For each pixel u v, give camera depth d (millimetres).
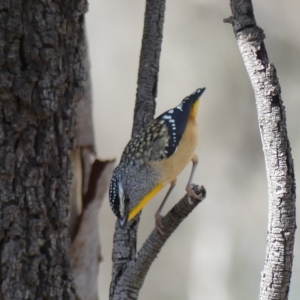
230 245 25484
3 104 7812
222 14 26391
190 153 10797
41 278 8008
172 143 10445
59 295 8117
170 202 25109
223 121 26156
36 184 7973
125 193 10180
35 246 7945
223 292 25188
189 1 26516
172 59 26828
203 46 26578
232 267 25219
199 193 7812
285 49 25531
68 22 8203
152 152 10430
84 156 8781
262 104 6789
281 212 6672
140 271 8148
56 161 8156
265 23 25609
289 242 6680
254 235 25344
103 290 24141
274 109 6734
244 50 6992
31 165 7973
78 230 8680
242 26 7074
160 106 26797
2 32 7793
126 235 8812
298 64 25391
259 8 25594
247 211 25594
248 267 25094
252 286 24875
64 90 8211
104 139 26562
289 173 6680
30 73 7891
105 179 8867
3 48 7793
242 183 25703
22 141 7922
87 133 8750
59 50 8078
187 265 25656
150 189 10500
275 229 6711
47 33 7945
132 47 27062
